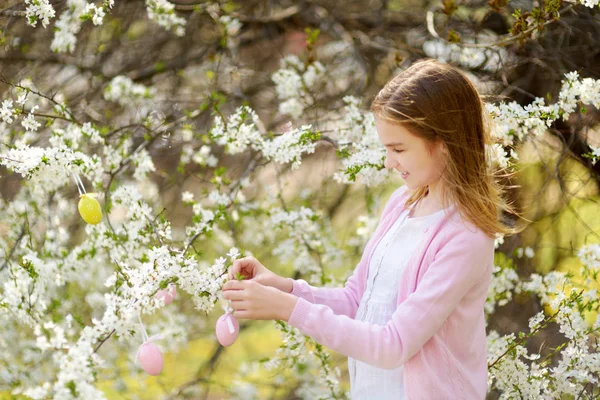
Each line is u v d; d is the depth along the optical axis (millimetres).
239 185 2742
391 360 1462
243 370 3584
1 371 2883
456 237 1519
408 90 1536
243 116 2348
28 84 2889
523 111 2139
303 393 3354
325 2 3332
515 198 3016
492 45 2451
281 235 3539
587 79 2129
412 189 1632
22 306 2299
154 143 3072
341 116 3182
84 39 3312
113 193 2355
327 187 3676
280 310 1513
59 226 2980
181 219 3461
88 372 1546
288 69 3135
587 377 2055
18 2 2809
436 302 1479
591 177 2863
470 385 1554
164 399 3445
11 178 3102
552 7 2248
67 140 2312
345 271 3383
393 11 3297
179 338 3410
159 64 3219
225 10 3184
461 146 1559
